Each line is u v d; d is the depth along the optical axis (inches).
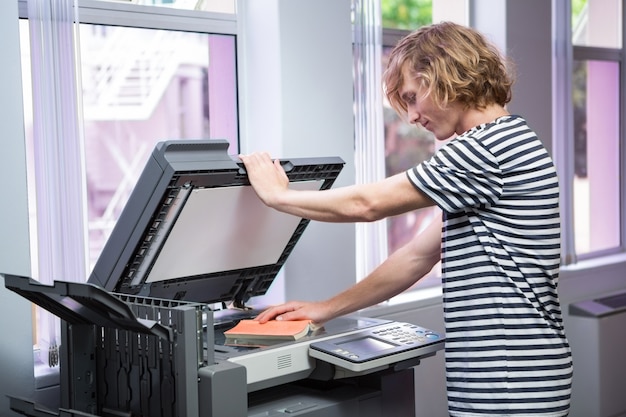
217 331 62.7
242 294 70.0
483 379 54.9
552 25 119.7
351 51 87.4
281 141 81.4
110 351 56.3
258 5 82.7
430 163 54.5
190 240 58.9
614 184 141.6
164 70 81.4
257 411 55.5
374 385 61.6
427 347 60.4
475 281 54.9
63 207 68.9
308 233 83.4
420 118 58.1
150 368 52.9
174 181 53.3
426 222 116.4
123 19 76.2
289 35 81.5
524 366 54.1
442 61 54.5
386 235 95.1
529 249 54.1
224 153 57.7
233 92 86.0
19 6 68.7
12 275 52.4
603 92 138.3
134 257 57.2
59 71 68.6
